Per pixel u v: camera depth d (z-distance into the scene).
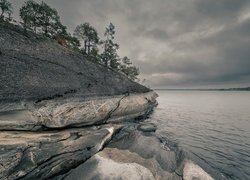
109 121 24.67
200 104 78.00
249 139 22.06
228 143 20.30
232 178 12.14
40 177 10.31
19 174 9.48
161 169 11.98
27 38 23.83
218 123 33.03
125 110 28.53
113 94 27.45
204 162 14.48
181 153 15.36
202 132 25.78
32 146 10.86
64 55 27.69
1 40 19.23
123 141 17.00
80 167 11.82
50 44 27.45
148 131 23.33
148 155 13.86
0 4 25.56
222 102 89.69
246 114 44.97
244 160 15.31
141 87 49.44
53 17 34.28
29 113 14.16
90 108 20.50
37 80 18.19
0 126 12.06
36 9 30.78
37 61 21.12
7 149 9.62
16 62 18.19
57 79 20.98
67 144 12.76
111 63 53.22
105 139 15.79
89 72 29.27
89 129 17.30
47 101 16.42
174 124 31.66
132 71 70.94
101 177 10.48
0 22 23.28
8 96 13.93
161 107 63.47
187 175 11.44
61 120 16.42
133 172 10.94
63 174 11.34
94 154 13.51
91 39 45.34
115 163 12.03
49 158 11.12
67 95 19.38
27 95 15.38
